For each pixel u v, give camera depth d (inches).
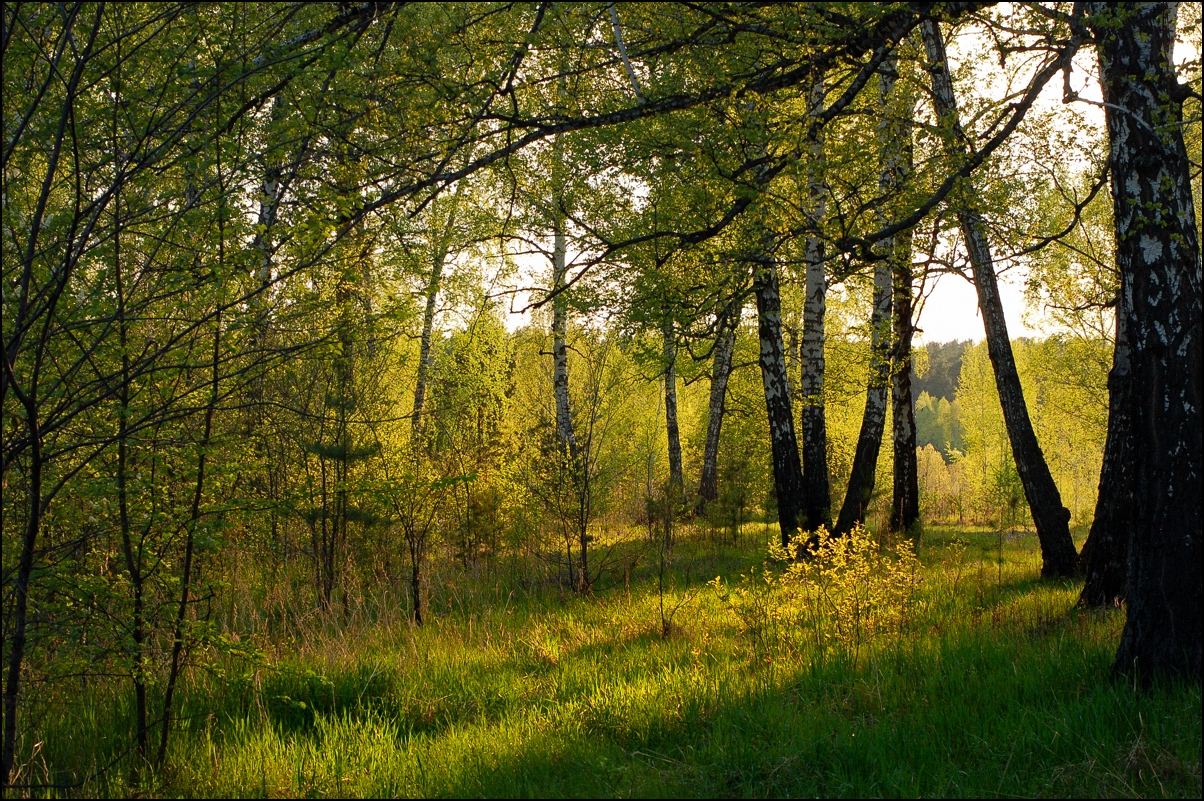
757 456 936.3
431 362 676.1
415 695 261.3
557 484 484.4
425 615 408.8
